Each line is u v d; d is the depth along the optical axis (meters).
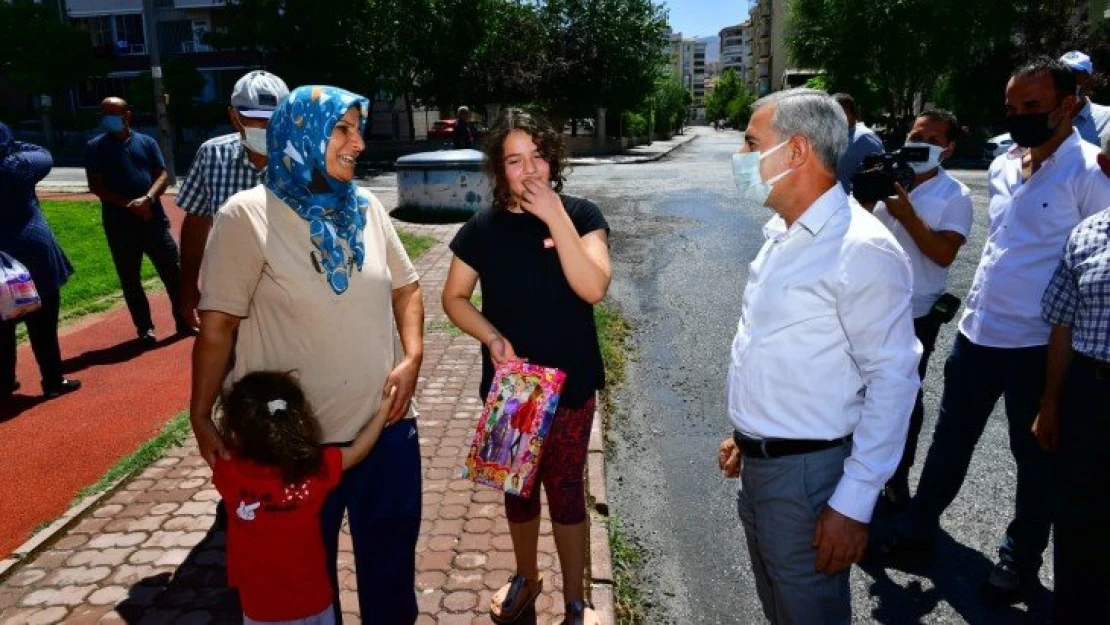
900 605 3.30
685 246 10.21
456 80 32.19
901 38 28.23
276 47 28.73
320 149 2.32
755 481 2.28
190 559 3.49
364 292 2.53
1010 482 4.29
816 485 2.16
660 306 7.73
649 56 35.38
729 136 67.12
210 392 2.46
